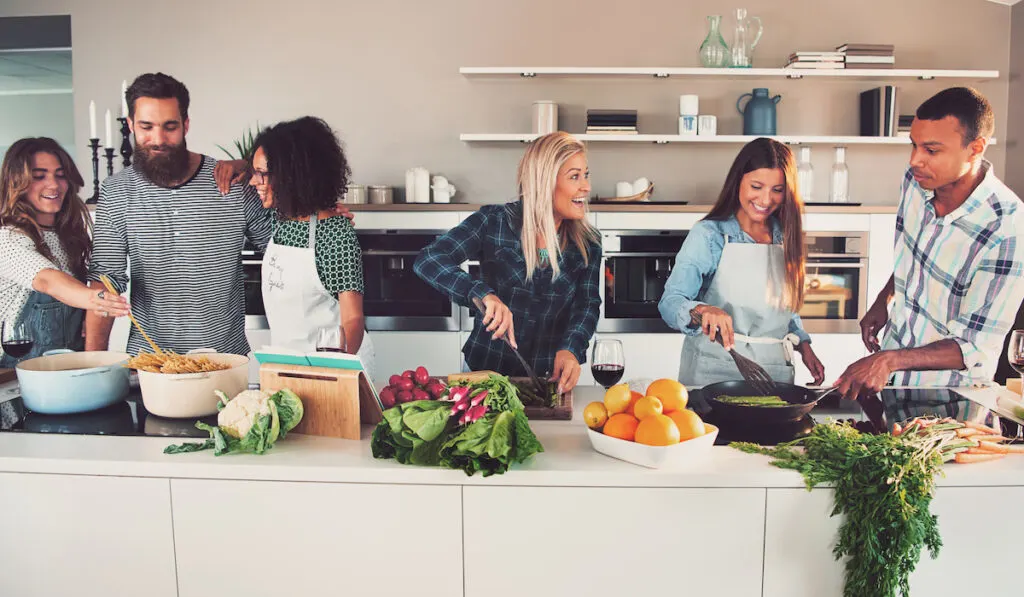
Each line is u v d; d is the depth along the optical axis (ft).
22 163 8.21
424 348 14.70
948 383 7.12
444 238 7.29
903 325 7.50
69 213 8.80
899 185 15.69
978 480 4.81
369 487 5.01
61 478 5.14
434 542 5.03
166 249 8.18
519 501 4.96
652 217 14.40
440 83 15.55
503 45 15.47
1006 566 4.90
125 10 15.51
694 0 15.34
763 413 5.48
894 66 15.46
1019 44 15.06
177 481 5.09
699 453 5.04
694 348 8.02
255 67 15.57
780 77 15.44
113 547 5.18
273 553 5.11
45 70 16.76
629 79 15.46
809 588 4.93
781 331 8.02
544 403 6.28
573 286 7.54
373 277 14.66
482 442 4.86
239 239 8.49
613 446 5.11
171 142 7.81
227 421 5.29
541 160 7.01
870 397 6.46
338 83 15.58
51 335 8.80
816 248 14.44
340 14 15.46
